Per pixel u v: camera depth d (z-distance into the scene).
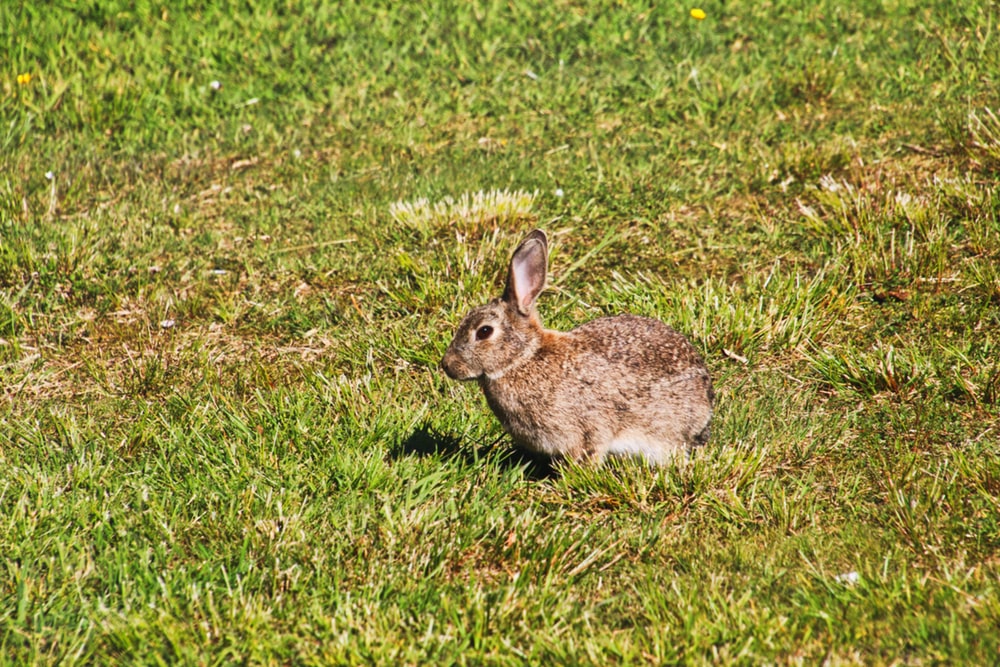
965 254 16.88
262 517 11.69
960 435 13.06
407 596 10.34
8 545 11.26
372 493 12.18
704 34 26.56
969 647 9.04
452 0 28.61
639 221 19.09
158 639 9.72
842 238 17.72
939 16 25.86
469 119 24.06
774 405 14.04
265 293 17.86
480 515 11.62
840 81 23.20
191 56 26.45
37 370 16.14
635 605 10.37
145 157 23.00
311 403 14.20
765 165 20.09
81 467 12.69
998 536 10.92
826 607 9.83
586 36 27.00
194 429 13.46
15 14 27.30
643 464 12.59
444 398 14.62
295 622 10.03
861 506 11.82
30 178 21.67
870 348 15.21
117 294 17.86
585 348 12.78
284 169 22.20
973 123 20.17
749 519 11.68
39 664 9.43
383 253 18.66
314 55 26.77
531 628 9.94
